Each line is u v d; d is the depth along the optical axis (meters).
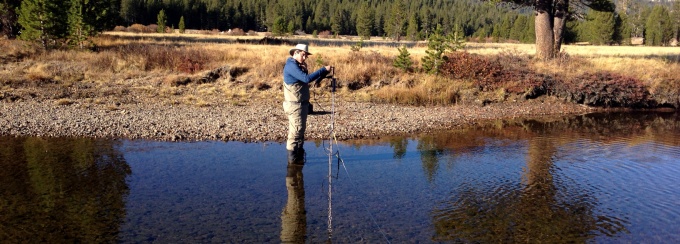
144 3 90.12
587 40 75.75
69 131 11.45
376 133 12.39
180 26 64.94
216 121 12.84
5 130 11.41
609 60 21.97
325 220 6.34
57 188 7.36
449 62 19.58
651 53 34.69
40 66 19.14
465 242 5.71
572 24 61.91
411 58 21.59
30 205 6.58
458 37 20.70
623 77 18.53
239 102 16.05
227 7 98.19
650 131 13.57
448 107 16.97
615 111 17.47
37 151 9.65
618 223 6.38
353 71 19.31
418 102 17.44
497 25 80.88
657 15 72.81
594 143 11.70
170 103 15.52
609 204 7.12
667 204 7.13
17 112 13.37
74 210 6.43
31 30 22.25
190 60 20.47
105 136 11.11
